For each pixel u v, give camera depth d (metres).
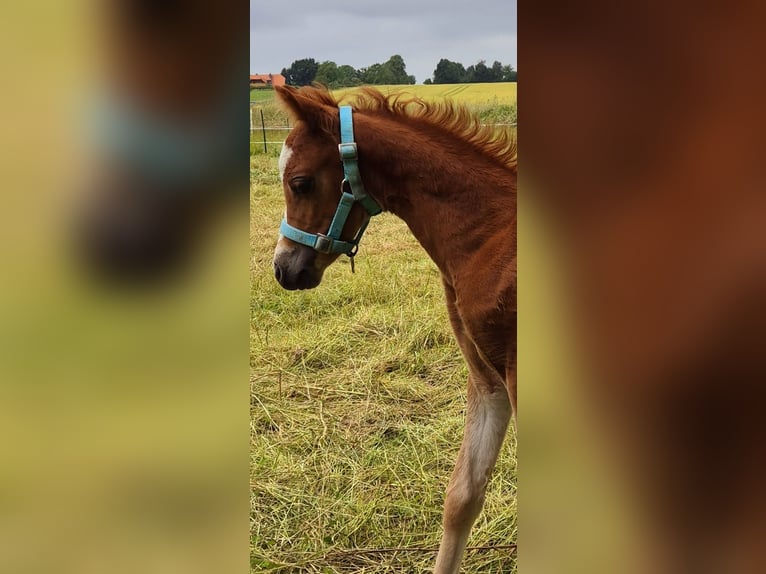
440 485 2.55
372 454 2.73
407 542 2.29
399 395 3.20
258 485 2.52
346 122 2.15
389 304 4.12
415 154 2.08
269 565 2.14
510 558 2.17
